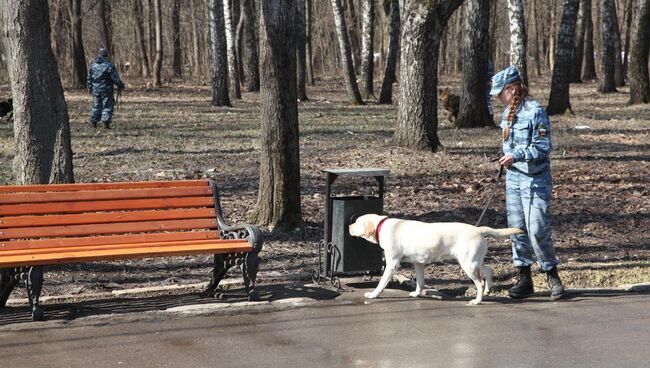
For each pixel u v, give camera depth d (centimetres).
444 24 1970
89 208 820
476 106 2575
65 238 805
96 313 787
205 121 2734
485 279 840
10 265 725
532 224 849
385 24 6250
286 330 743
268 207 1144
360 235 858
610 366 648
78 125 2498
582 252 1090
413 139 1991
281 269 969
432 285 914
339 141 2183
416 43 1955
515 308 825
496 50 7881
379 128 2553
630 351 685
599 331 744
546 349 690
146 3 6209
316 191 1478
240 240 834
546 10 8088
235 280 906
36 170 973
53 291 867
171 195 853
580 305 838
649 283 916
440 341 712
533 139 845
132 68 6544
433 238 820
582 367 646
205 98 4012
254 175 1628
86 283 903
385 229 840
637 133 2448
